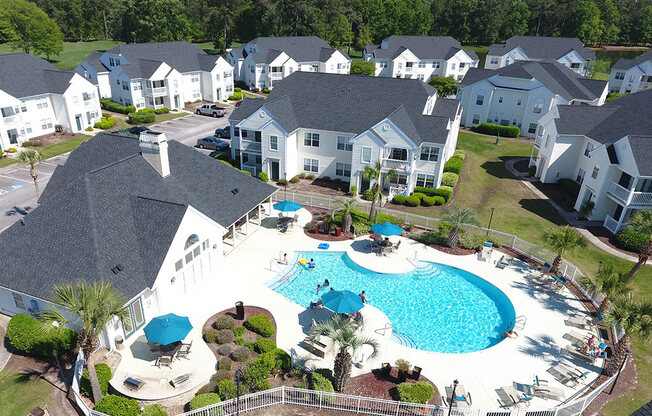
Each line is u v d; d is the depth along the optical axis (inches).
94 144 1413.6
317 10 5226.4
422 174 1994.3
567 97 2824.8
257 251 1448.1
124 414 794.2
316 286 1299.2
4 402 867.4
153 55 3344.0
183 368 945.5
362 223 1633.9
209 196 1380.4
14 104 2347.4
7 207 1708.9
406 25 5895.7
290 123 1993.1
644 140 1627.7
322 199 1817.2
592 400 904.9
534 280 1343.5
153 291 1067.9
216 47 5467.5
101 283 871.1
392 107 2023.9
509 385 944.9
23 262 1035.9
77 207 1083.3
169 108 3314.5
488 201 1956.2
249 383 888.9
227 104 3555.6
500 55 4352.9
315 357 1001.5
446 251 1502.2
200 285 1246.3
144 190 1223.5
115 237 1067.3
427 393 880.3
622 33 6574.8
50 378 930.7
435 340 1118.4
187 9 5620.1
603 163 1732.3
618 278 1115.3
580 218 1803.6
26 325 963.3
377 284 1331.2
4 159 2203.5
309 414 858.8
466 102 3134.8
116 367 941.8
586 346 1032.8
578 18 6087.6
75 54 5039.4
